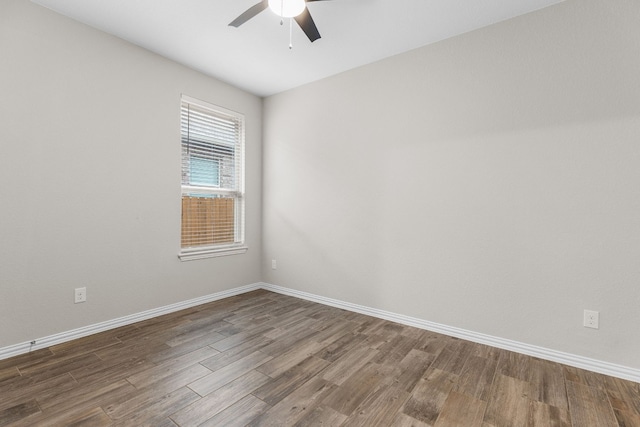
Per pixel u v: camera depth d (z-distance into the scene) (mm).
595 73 1971
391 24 2365
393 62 2842
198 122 3291
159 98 2885
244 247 3738
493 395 1708
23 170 2117
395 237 2844
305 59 2941
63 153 2297
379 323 2809
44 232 2217
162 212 2932
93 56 2441
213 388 1747
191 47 2754
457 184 2500
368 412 1557
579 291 2031
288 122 3668
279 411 1556
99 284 2510
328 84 3301
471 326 2445
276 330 2619
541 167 2150
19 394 1665
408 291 2771
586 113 1998
